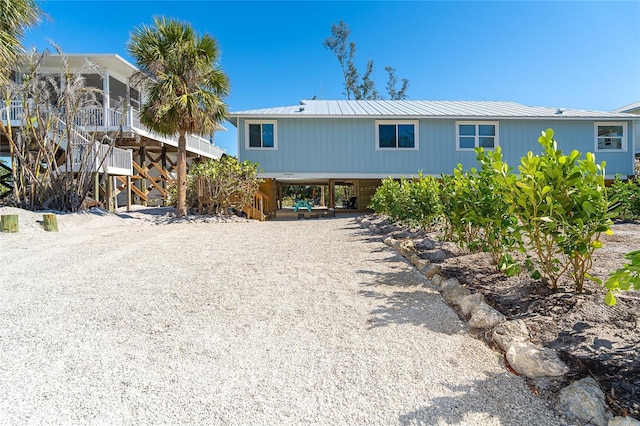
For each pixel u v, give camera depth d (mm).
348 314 3172
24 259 5570
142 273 4672
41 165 12234
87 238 7906
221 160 13180
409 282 4078
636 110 19375
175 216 12672
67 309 3352
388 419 1825
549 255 3104
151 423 1803
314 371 2266
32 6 9117
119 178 17312
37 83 10836
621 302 2709
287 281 4219
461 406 1907
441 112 14320
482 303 3096
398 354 2459
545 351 2229
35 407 1920
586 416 1758
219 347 2590
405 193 7328
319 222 11531
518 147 14055
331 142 13898
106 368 2309
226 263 5227
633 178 12648
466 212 4316
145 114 12148
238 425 1788
